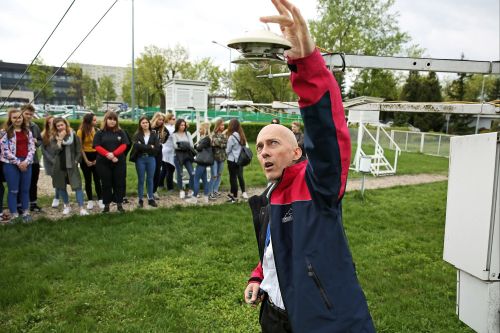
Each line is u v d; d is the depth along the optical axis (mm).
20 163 5941
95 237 5449
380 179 12312
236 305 3719
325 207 1510
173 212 6922
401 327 3359
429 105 4570
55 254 4801
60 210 6988
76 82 56375
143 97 56250
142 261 4668
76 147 6492
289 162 1706
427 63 4008
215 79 46531
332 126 1376
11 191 6008
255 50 1631
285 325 1735
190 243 5398
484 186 2090
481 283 2168
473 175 2174
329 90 1356
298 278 1494
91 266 4512
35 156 6762
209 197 8367
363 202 8398
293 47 1343
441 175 13711
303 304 1477
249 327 3354
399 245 5609
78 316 3426
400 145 22922
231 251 5094
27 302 3584
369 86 37469
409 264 4875
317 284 1477
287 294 1560
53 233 5523
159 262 4629
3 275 4113
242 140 7906
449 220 2385
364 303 1553
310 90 1348
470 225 2197
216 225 6195
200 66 45250
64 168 6402
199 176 7809
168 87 9984
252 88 41562
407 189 10422
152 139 7223
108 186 6664
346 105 5027
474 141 2162
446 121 39438
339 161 1427
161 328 3264
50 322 3346
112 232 5691
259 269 2047
